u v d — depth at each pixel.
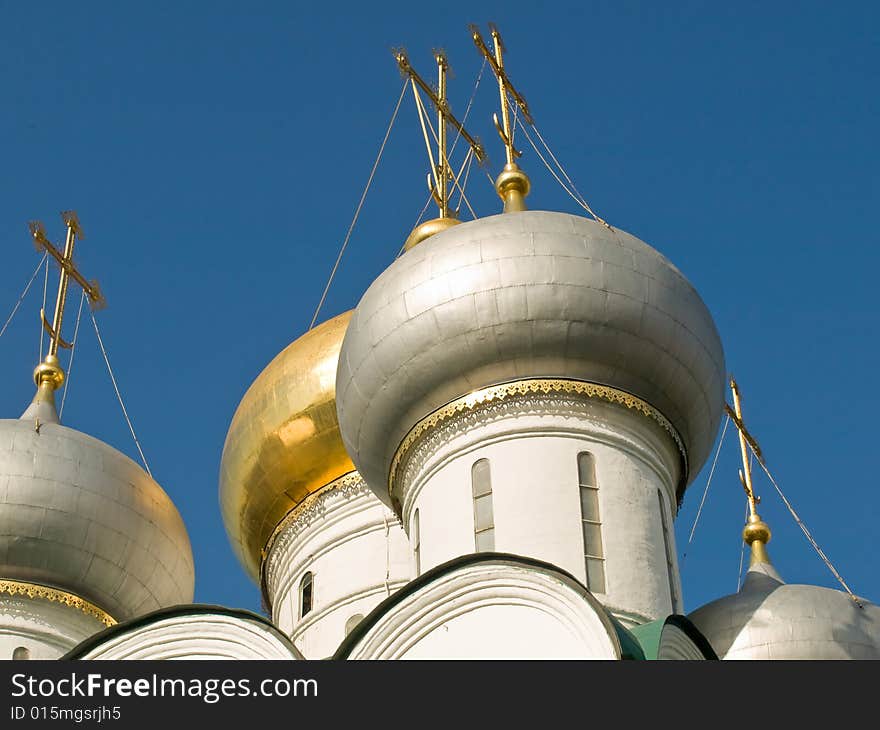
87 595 56.03
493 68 57.91
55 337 63.97
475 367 48.09
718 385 50.44
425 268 49.00
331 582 60.91
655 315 48.44
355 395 50.06
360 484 61.78
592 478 47.19
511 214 50.22
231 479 63.44
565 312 47.75
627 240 49.75
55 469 56.12
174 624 43.72
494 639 41.12
